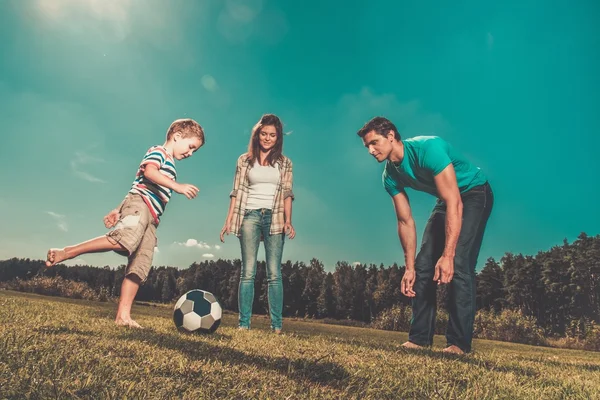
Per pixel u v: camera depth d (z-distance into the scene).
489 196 3.38
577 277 47.25
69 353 1.42
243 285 4.13
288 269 61.41
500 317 14.58
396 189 3.71
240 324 4.11
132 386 1.08
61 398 0.95
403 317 16.12
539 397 1.56
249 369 1.49
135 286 3.28
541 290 51.03
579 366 3.23
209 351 1.83
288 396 1.18
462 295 3.13
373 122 3.26
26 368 1.16
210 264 68.56
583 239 51.28
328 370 1.59
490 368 2.32
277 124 4.16
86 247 2.96
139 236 3.15
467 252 3.18
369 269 59.56
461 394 1.45
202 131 3.62
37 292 14.85
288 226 4.25
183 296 3.16
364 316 55.59
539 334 14.21
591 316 46.12
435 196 3.53
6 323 2.28
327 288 57.34
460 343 3.12
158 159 3.25
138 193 3.24
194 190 3.26
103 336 2.01
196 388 1.16
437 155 3.08
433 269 3.49
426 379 1.66
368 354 2.39
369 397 1.29
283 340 2.92
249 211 4.21
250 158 4.26
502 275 56.69
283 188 4.30
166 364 1.42
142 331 2.55
